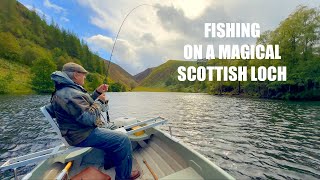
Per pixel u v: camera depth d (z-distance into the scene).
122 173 3.22
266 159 8.14
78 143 2.89
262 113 22.34
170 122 16.83
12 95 56.78
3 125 15.52
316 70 42.34
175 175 2.90
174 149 3.84
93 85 67.44
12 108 26.83
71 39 169.62
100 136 2.99
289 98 44.28
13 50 99.75
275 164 7.65
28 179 2.52
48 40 159.00
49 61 72.94
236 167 7.39
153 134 4.80
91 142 2.95
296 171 7.05
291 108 26.97
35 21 162.88
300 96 42.97
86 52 172.75
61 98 2.72
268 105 31.95
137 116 21.78
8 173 6.88
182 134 12.45
